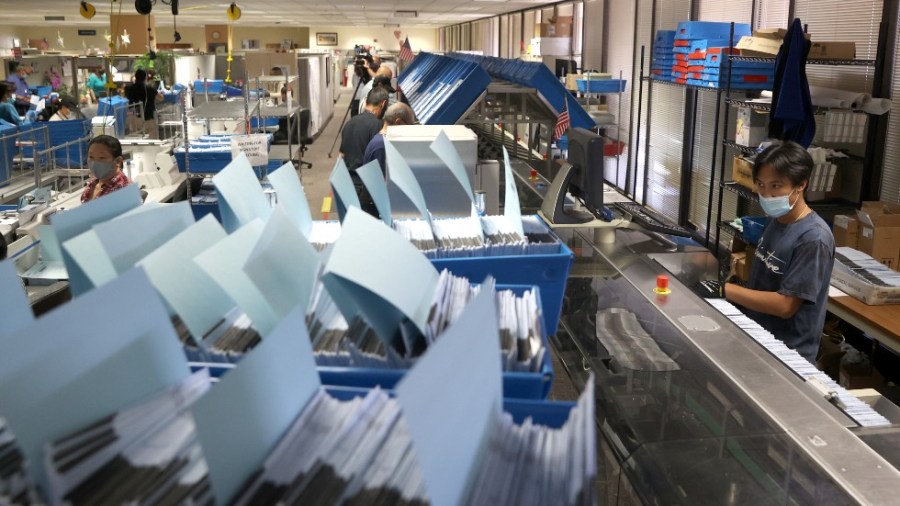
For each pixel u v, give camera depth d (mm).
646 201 9289
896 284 3928
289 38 29859
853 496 1346
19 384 613
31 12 14992
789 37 4855
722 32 6543
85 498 630
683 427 1675
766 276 2779
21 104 10500
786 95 4859
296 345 772
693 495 1441
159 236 1139
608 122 9078
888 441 1542
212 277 971
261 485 673
